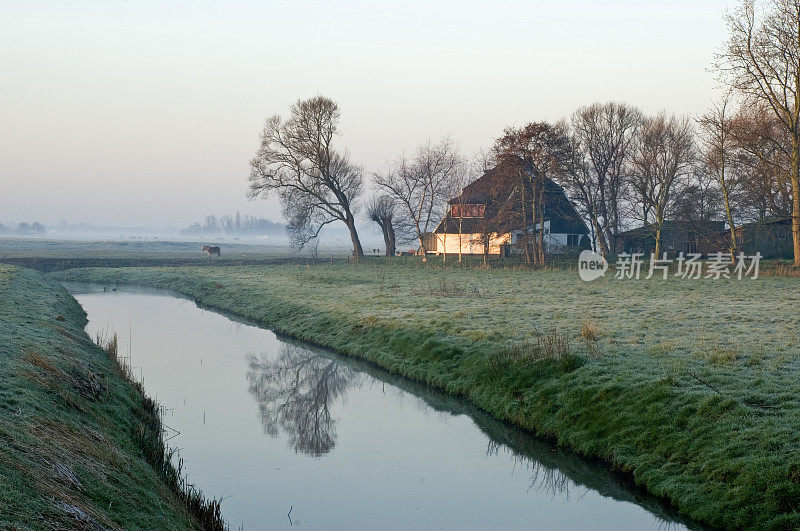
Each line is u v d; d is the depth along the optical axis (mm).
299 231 81312
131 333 34875
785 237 62312
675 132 65625
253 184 77500
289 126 76125
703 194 64562
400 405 21562
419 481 15031
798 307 30828
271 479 15094
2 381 13617
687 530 12188
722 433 13836
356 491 14461
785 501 11289
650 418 15492
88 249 144500
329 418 20031
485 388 20781
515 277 55156
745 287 42625
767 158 52906
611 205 73438
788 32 48469
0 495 8469
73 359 19047
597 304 33906
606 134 71062
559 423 17312
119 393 18484
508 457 16625
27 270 61094
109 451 12391
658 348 20766
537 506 13617
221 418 19797
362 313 33625
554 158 63281
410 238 86250
